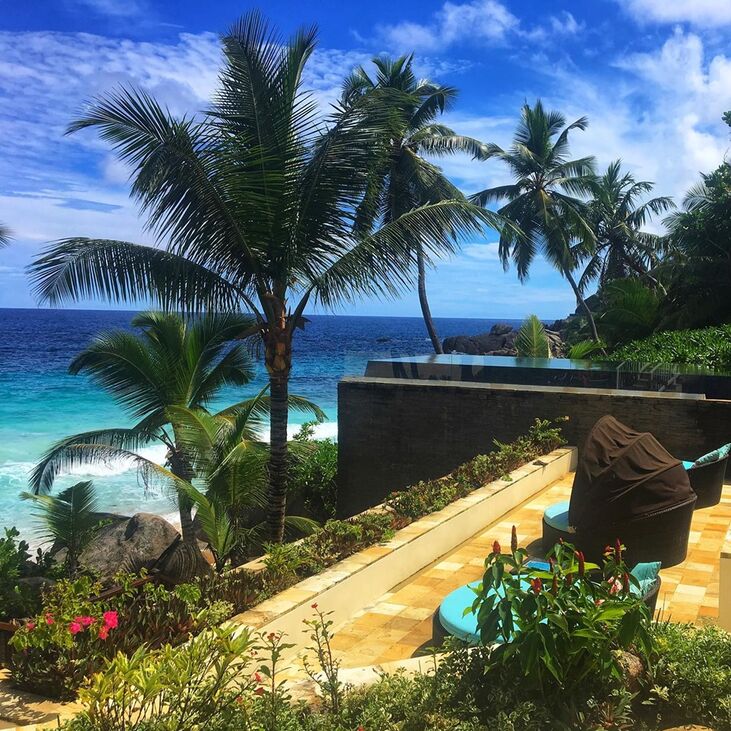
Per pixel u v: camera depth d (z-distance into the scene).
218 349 13.30
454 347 48.47
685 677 3.60
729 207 23.64
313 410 14.30
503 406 13.20
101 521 11.49
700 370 13.22
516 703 3.26
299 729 3.19
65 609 4.62
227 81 9.52
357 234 10.30
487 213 10.11
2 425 29.94
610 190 38.69
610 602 3.31
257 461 10.82
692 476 9.59
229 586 5.74
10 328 83.44
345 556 6.93
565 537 7.40
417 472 13.81
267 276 10.15
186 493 10.89
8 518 17.89
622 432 7.40
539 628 3.18
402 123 10.12
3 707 4.11
